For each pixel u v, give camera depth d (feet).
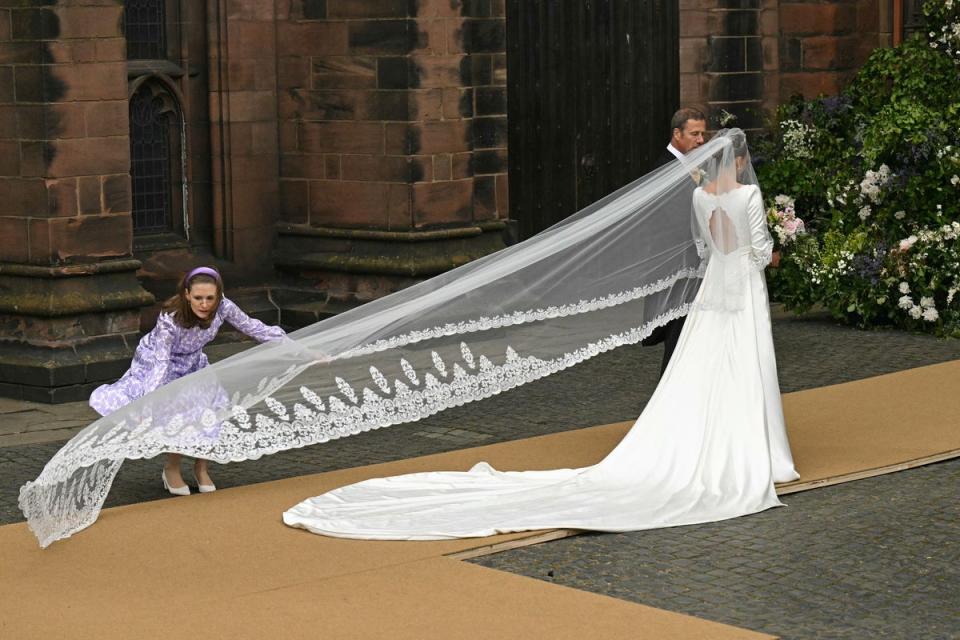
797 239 58.54
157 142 55.62
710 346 34.32
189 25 55.98
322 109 57.16
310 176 57.82
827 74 70.74
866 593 26.68
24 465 37.65
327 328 34.58
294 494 34.06
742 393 33.94
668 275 35.50
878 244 57.82
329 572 27.99
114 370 47.32
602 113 63.52
